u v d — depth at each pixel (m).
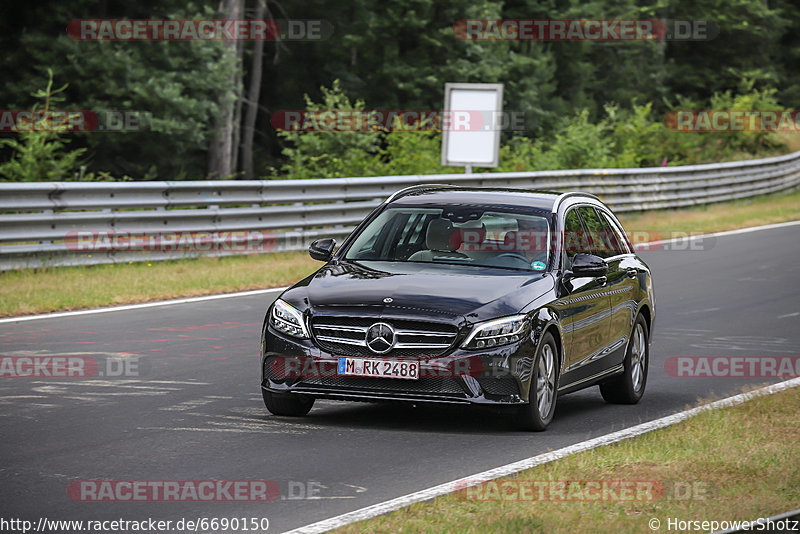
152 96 127.88
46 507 23.03
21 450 28.00
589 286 35.00
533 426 31.62
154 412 33.00
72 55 126.62
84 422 31.39
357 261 34.38
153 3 137.38
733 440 30.11
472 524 21.62
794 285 69.06
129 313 52.34
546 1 196.75
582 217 37.28
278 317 31.81
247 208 71.88
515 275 33.09
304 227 76.12
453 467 27.25
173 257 67.25
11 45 131.12
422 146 110.38
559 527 21.52
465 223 34.91
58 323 49.00
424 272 33.00
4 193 59.34
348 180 79.00
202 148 135.38
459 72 166.62
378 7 167.88
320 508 23.30
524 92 175.00
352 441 29.91
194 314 52.59
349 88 167.62
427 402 30.53
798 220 112.75
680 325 54.47
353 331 30.83
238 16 140.00
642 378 38.69
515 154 123.19
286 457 27.94
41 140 91.69
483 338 30.50
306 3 168.50
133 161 134.88
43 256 61.25
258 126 176.88
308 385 31.34
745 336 51.47
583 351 34.38
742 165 131.62
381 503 23.66
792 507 23.42
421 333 30.50
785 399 36.09
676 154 154.12
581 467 26.62
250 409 33.88
